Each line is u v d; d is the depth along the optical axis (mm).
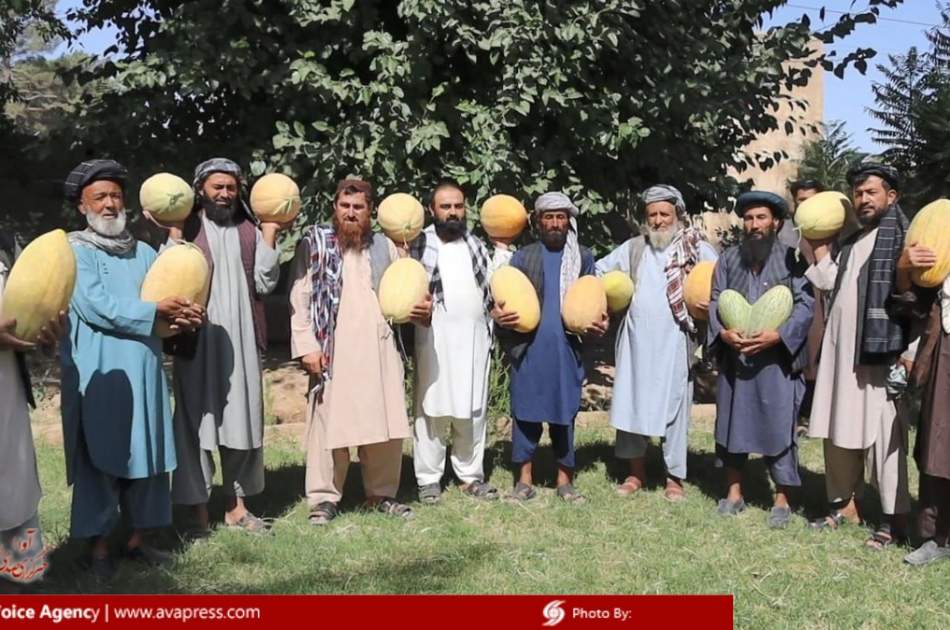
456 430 6367
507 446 7844
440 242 6227
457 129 9234
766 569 5066
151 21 10586
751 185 10711
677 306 6199
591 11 8547
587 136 9117
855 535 5648
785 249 5941
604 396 9938
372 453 5918
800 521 5949
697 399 10266
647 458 7547
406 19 8750
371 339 5668
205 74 8875
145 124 10117
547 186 9062
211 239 5352
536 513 6020
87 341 4684
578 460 7449
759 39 10352
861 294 5457
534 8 8469
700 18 9875
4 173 16406
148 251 5078
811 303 5840
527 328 6074
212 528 5586
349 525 5688
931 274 4910
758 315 5688
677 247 6309
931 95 13891
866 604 4598
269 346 11391
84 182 4770
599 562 5125
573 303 6008
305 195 9117
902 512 5402
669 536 5582
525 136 9297
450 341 6090
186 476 5312
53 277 4195
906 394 5430
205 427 5273
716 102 9422
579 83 9352
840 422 5543
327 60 9570
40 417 8586
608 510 6102
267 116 9922
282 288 12039
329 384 5637
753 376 5875
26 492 4379
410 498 6352
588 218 9750
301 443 7875
